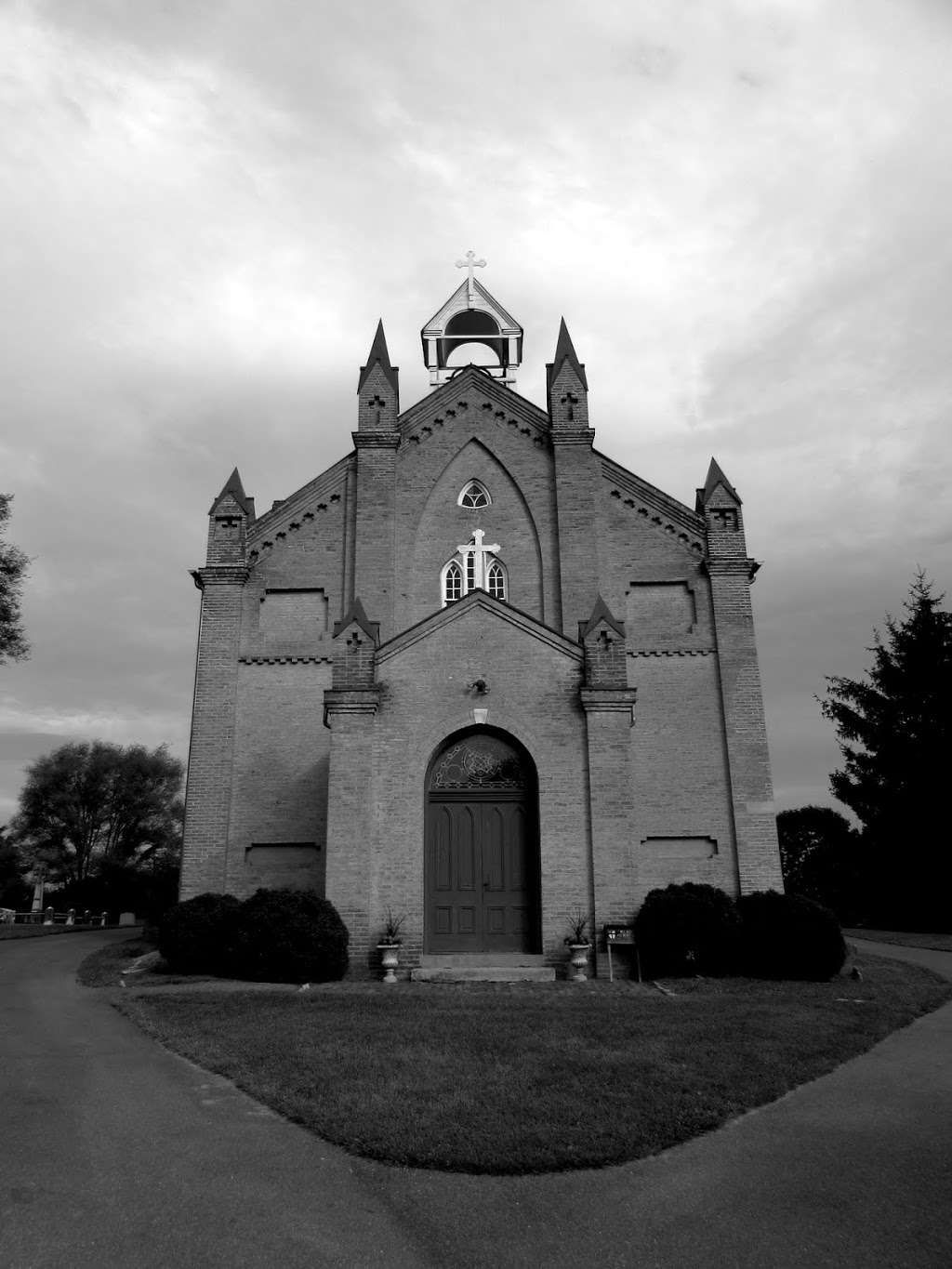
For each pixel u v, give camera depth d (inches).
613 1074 433.1
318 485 1147.3
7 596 1378.0
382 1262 254.8
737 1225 280.2
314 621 1108.5
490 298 1338.6
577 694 885.2
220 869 1022.4
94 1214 284.2
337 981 798.5
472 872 879.7
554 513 1128.8
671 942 808.3
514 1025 553.0
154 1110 395.5
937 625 1736.0
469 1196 300.5
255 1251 260.5
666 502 1126.4
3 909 2844.5
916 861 1626.5
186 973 852.6
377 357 1176.2
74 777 3695.9
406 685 894.4
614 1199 298.8
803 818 2405.3
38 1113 390.6
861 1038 541.0
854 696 1827.0
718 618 1086.4
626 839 839.1
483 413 1168.2
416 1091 403.9
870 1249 264.7
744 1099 403.2
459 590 1119.0
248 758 1060.5
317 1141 353.1
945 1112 398.6
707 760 1048.2
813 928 807.7
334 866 843.4
